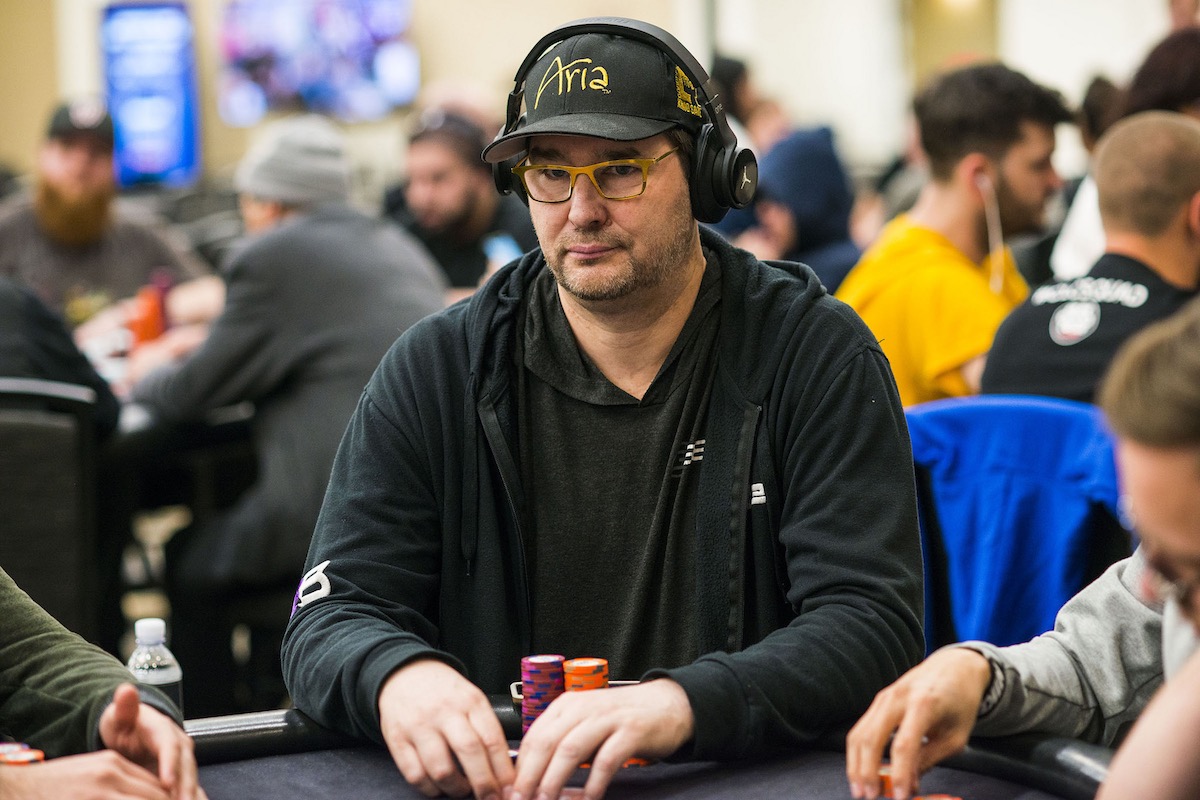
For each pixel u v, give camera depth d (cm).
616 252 161
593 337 171
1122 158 251
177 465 406
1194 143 250
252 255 340
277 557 331
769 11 966
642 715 133
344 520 168
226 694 336
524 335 175
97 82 1007
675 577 168
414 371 175
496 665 169
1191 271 253
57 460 289
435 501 172
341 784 138
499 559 170
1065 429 224
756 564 166
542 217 164
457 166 455
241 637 437
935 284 287
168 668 187
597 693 136
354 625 155
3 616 154
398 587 166
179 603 336
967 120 291
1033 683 134
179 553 339
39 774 126
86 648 152
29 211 477
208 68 1024
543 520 171
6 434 287
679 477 169
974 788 130
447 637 171
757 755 143
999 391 262
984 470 228
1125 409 94
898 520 160
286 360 338
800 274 176
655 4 970
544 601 171
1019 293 311
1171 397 91
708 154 166
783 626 167
